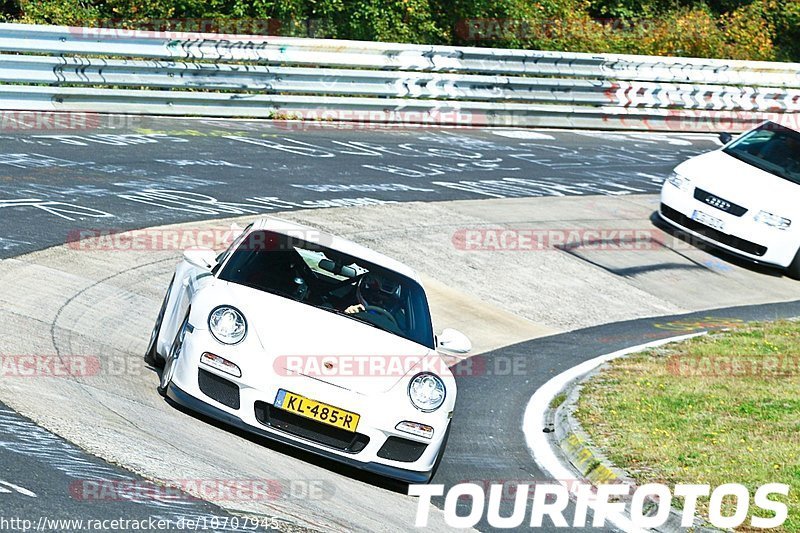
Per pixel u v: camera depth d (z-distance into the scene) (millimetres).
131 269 38344
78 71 60438
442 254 49562
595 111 85125
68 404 23875
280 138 64750
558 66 81812
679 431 31297
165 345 27688
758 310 50500
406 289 28328
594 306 47406
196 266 27234
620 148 80250
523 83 79875
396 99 74625
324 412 23406
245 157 58531
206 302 25094
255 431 23484
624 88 85562
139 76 62781
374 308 27031
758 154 59781
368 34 87875
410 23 90812
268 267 27203
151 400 25656
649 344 42344
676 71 88062
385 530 21375
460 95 77125
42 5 79438
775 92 93750
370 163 62781
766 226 54875
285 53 68562
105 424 23031
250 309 25016
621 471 27797
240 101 67750
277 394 23391
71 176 48438
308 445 23500
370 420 23516
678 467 28234
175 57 63938
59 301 33062
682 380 37000
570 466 29172
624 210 62719
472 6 95500
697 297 51188
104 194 46625
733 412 33469
